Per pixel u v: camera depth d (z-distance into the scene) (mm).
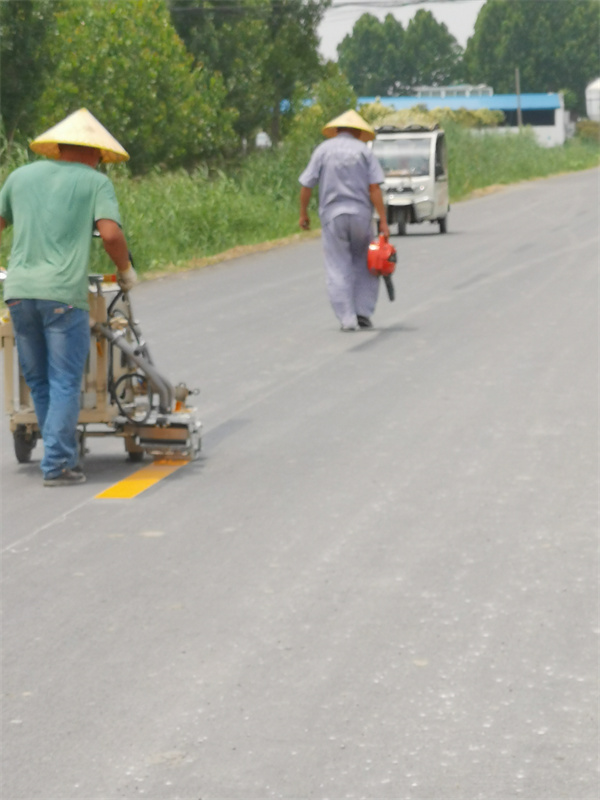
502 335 19375
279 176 47219
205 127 48750
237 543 9445
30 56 36000
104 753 6156
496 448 12258
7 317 11852
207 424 13711
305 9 57938
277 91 58719
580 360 17000
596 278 26625
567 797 5688
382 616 7875
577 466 11523
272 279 28953
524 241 36531
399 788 5773
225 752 6141
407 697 6707
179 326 21469
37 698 6785
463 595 8227
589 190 64938
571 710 6535
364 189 20062
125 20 44688
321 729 6355
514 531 9609
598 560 8898
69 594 8391
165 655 7328
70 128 11422
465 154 73188
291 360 17672
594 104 193625
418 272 29016
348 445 12531
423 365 16938
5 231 27469
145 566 8945
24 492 11180
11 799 5750
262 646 7434
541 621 7754
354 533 9633
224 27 54125
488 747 6152
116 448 12984
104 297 11641
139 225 32281
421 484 11016
